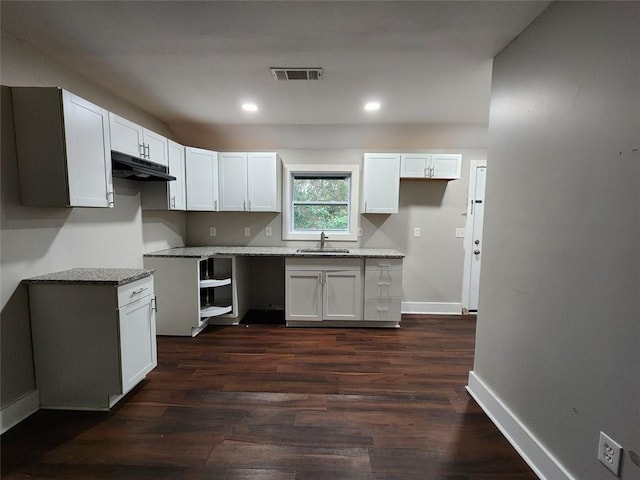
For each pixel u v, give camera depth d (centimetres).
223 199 362
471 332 331
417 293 396
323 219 399
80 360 192
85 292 188
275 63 212
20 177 180
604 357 114
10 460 154
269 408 197
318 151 383
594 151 119
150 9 155
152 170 262
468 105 289
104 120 211
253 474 146
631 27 104
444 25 166
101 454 158
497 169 191
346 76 231
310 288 336
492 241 195
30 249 189
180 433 173
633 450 104
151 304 227
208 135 369
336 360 264
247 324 351
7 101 175
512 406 171
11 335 178
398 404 202
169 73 228
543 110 150
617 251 109
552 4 145
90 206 199
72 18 162
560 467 135
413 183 386
